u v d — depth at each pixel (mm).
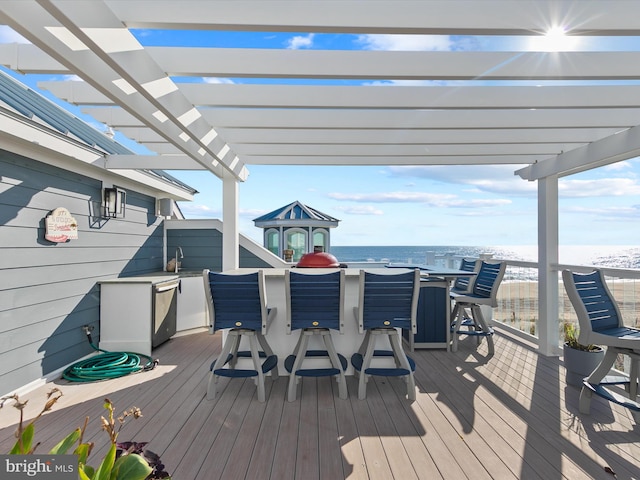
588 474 2480
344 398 3703
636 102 3379
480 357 5105
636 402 3277
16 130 3428
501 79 2852
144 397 3764
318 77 2840
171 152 5324
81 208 4820
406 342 5750
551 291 5168
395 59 2838
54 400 1241
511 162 5344
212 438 2936
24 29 1730
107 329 5195
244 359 4352
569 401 3631
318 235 9469
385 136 4547
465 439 2920
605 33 2203
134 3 2123
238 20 2156
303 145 5090
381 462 2613
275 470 2523
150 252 6867
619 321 3525
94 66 2252
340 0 2186
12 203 3721
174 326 6082
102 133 6457
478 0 2199
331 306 3611
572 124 3879
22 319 3846
